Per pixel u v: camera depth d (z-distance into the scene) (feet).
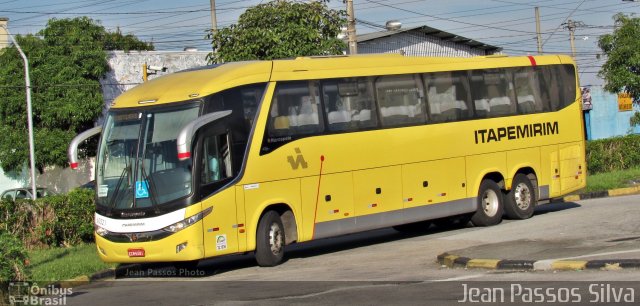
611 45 126.41
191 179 48.29
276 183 52.60
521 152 68.03
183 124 49.24
